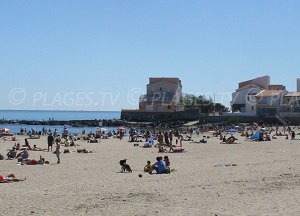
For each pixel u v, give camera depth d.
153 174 28.64
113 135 83.81
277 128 91.19
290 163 33.03
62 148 54.97
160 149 48.75
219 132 84.50
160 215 15.71
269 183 22.91
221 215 15.66
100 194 20.17
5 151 51.06
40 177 27.44
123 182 24.56
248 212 16.11
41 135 87.62
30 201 18.45
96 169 32.38
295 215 15.58
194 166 33.06
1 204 17.80
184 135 83.81
